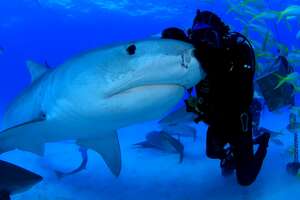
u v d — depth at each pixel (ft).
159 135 21.27
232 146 10.03
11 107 12.91
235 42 8.27
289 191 14.94
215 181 16.99
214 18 8.29
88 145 12.56
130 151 24.73
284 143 23.91
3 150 11.16
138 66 6.84
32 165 21.26
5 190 10.82
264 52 14.78
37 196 15.14
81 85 7.68
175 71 6.72
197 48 7.41
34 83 11.66
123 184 17.40
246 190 15.47
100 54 7.42
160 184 17.17
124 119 8.02
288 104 16.01
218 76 8.24
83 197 15.55
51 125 9.56
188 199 15.02
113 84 7.19
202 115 9.46
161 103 7.30
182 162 20.75
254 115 18.63
